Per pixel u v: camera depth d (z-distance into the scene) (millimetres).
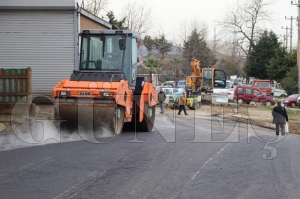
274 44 68062
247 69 69250
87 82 14328
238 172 10133
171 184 8781
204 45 72000
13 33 21828
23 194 7758
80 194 7855
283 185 8984
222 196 8008
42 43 21859
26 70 16984
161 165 10609
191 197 7879
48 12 21719
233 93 42188
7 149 12188
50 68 21875
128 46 15531
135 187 8461
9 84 16953
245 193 8273
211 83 44938
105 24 26922
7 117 16125
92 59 15477
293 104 41031
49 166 10055
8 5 21422
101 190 8172
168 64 69062
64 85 14250
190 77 38562
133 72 15875
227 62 82562
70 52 21812
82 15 22844
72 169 9836
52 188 8195
